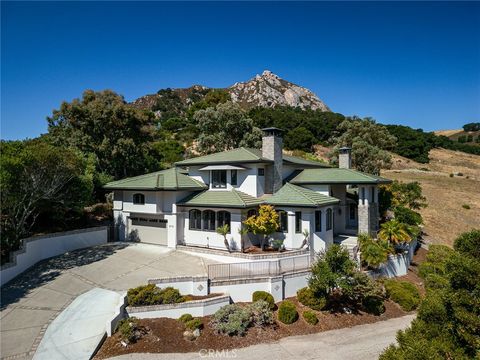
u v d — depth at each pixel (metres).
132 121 38.31
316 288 17.45
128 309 15.05
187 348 13.78
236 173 26.31
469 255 9.10
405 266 24.86
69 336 13.95
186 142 72.00
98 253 24.23
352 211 31.58
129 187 26.73
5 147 20.53
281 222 23.73
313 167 34.06
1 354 12.77
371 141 51.66
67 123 36.12
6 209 20.52
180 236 25.78
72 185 24.83
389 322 17.53
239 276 18.64
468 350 8.52
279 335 15.43
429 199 49.62
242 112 53.12
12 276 19.42
